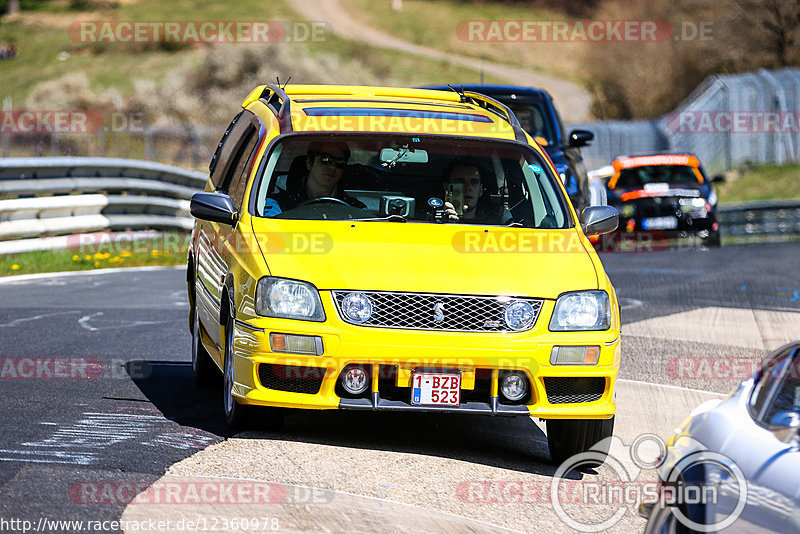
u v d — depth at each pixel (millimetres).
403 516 19062
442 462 22969
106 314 42938
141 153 146125
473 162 26938
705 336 41688
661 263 71250
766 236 111938
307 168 26359
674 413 29156
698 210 87062
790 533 13477
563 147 52188
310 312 22500
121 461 21422
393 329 22422
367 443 23969
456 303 22672
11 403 26531
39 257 61688
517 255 24047
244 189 26312
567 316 22875
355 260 23234
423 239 24422
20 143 147750
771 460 14242
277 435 24000
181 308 45562
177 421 25234
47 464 21016
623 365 35844
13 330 38219
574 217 26531
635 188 88375
